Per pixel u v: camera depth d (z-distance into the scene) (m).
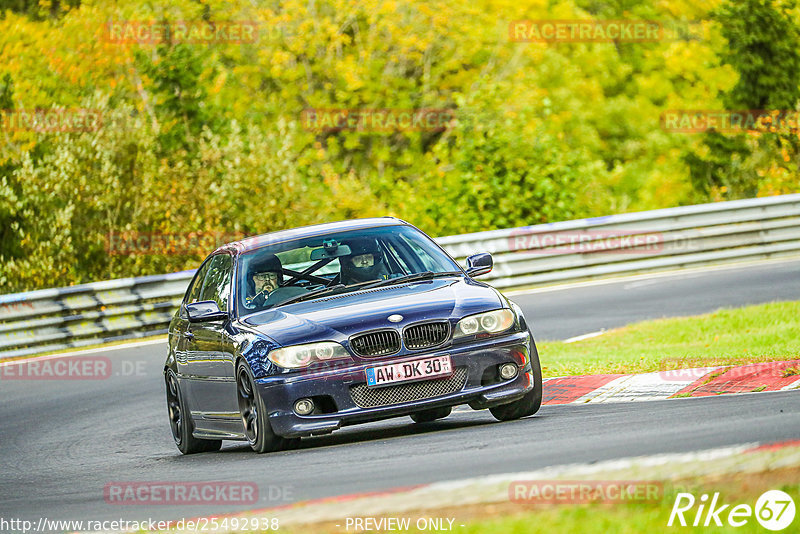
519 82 126.81
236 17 124.25
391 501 19.39
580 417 29.83
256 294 32.41
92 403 48.59
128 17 112.12
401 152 136.00
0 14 118.44
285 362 29.06
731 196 110.00
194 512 22.89
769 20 119.75
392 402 28.92
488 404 29.59
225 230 93.06
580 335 52.50
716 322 48.44
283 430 29.08
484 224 92.81
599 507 17.22
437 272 33.00
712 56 149.38
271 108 129.00
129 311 69.69
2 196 87.56
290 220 94.88
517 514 17.39
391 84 131.50
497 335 29.89
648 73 152.25
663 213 76.56
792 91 119.50
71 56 108.50
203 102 110.75
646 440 23.88
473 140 94.12
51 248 88.19
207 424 33.88
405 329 29.23
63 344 67.44
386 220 35.12
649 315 56.81
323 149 127.25
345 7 130.12
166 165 93.31
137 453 36.19
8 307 66.12
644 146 147.25
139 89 109.81
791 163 109.56
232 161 94.94
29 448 39.28
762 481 17.47
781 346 39.25
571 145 144.12
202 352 33.34
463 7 129.62
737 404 28.64
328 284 32.38
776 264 72.69
